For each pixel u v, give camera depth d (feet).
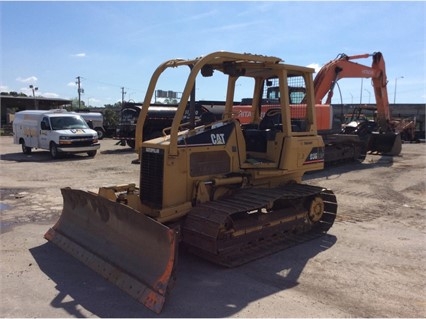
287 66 20.15
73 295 14.25
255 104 23.71
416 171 46.32
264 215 19.08
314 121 22.24
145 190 18.48
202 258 17.85
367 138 55.88
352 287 15.33
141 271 14.58
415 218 25.79
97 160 54.13
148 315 12.96
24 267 16.69
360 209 28.02
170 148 17.22
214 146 19.01
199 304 13.75
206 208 17.16
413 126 103.19
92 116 101.65
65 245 18.67
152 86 19.16
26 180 37.50
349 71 52.44
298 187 21.45
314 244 20.33
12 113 163.53
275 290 14.94
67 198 19.69
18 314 12.90
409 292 14.98
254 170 20.03
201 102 63.31
